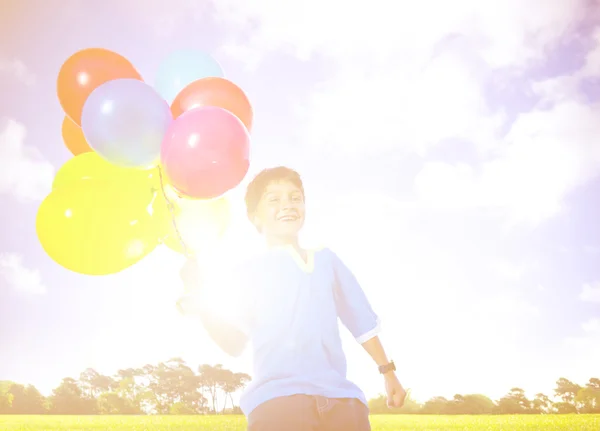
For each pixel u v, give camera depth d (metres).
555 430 4.62
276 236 1.73
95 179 2.09
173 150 1.87
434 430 4.55
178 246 2.25
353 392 1.49
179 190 1.93
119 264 2.10
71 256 2.04
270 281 1.61
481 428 4.61
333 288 1.67
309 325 1.55
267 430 1.42
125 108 1.91
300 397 1.45
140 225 2.09
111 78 2.11
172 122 1.96
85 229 2.01
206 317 1.63
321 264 1.67
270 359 1.52
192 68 2.38
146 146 1.95
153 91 2.00
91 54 2.15
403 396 1.62
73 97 2.10
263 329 1.56
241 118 2.13
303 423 1.42
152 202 2.16
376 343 1.67
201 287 1.64
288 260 1.64
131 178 2.13
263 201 1.75
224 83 2.14
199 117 1.89
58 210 2.01
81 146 2.33
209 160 1.84
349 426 1.43
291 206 1.73
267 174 1.79
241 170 1.92
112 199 2.05
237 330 1.64
